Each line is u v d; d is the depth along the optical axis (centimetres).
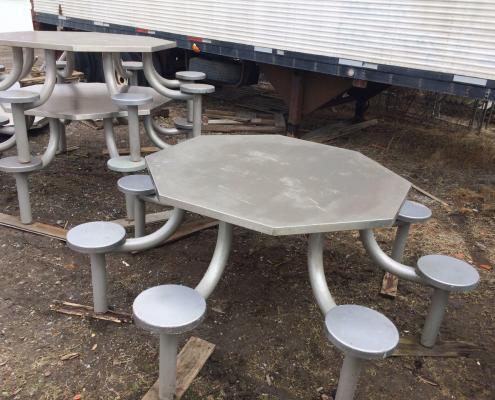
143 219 276
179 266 272
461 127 628
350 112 689
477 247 323
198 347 205
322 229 167
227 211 171
